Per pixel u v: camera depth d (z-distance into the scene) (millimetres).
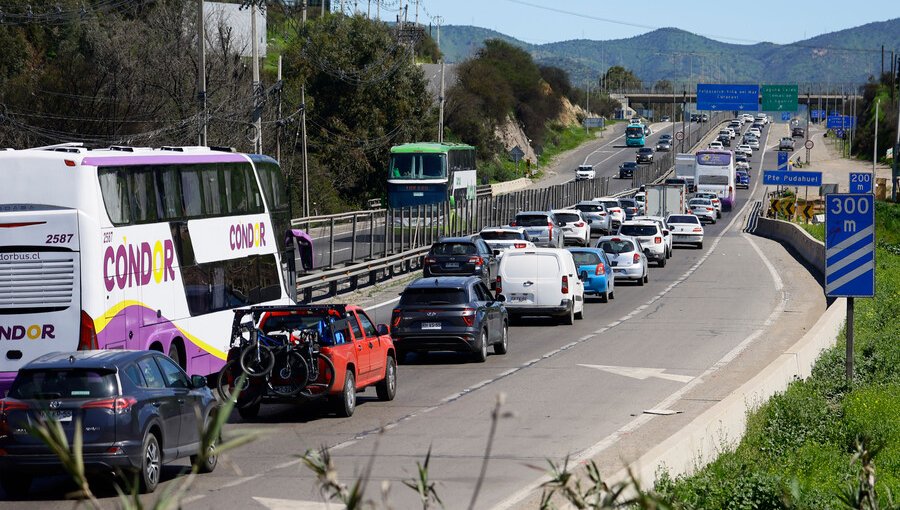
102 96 102062
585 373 39188
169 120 102438
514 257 53875
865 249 33906
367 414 31766
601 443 26609
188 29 115000
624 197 169875
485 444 26766
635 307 62250
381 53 152375
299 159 134000
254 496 21578
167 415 22953
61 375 21688
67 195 29734
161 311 33375
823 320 43719
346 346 31234
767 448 25703
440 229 90812
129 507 6773
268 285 41781
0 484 23094
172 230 34469
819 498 19875
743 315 57406
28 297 29547
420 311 41781
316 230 93625
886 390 33781
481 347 42031
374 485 22328
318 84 150875
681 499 18422
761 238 121938
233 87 109562
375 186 153125
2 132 94062
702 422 23469
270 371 29766
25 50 113688
